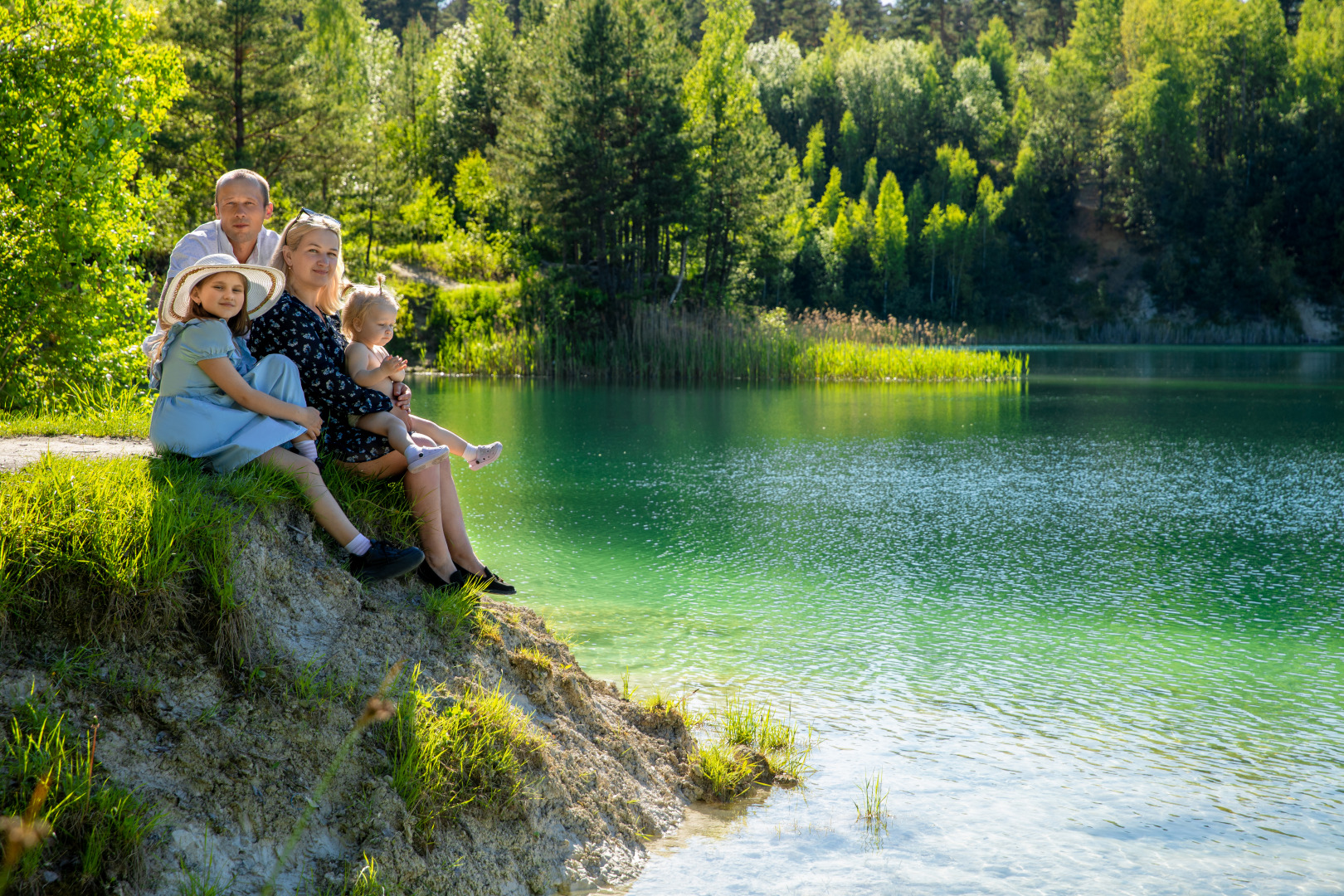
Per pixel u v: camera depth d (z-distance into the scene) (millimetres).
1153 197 85188
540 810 3887
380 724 3742
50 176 10023
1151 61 86938
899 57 103125
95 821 2965
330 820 3389
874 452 16469
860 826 4230
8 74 10336
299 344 4508
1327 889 3709
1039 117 93438
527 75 49094
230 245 4969
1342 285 80188
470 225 49688
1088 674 6113
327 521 4277
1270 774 4723
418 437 4934
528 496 12211
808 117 101062
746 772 4672
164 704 3406
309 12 68875
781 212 50969
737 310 44406
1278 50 84750
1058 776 4707
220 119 35125
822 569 8688
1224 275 81812
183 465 4133
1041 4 126000
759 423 21047
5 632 3336
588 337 39094
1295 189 81125
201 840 3111
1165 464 15336
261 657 3729
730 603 7602
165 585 3580
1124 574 8586
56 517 3555
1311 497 12469
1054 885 3738
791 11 126188
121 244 10500
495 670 4430
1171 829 4188
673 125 41812
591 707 4719
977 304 84500
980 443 17828
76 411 8039
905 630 6961
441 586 4703
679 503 11828
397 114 67812
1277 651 6551
